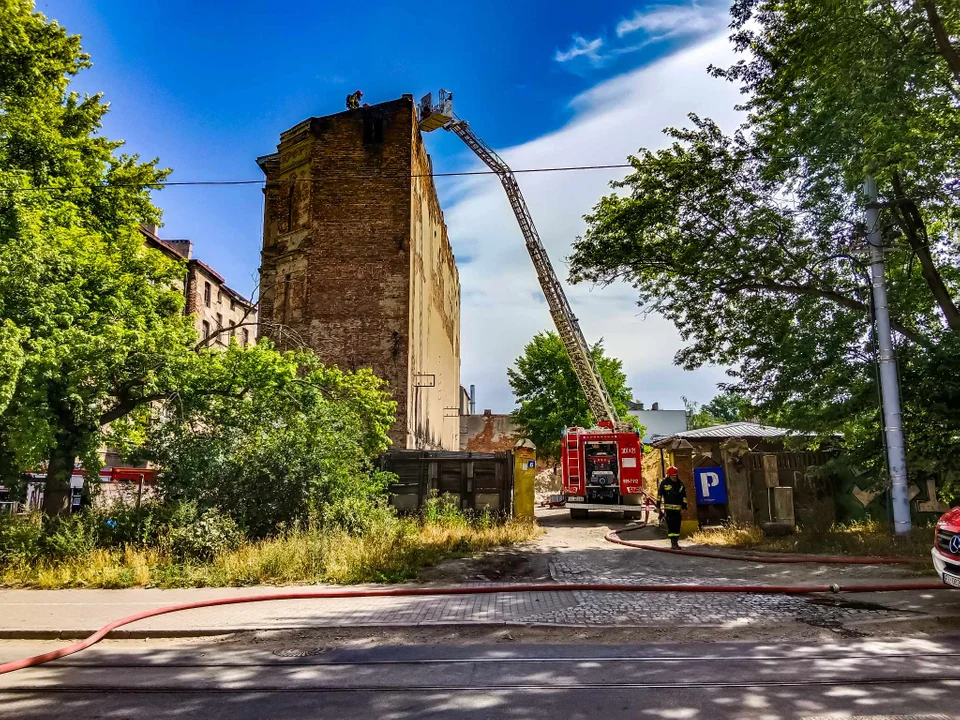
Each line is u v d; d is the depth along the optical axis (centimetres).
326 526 1416
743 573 1074
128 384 1475
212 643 744
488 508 2020
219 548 1267
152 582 1104
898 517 1227
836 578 987
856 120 1074
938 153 1116
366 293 2556
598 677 554
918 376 1306
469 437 7631
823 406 1438
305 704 505
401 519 1802
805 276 1519
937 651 609
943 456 1341
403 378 2488
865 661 578
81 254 1475
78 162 1709
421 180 2953
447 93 2998
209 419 1580
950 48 1076
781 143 1402
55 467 1438
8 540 1243
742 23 1453
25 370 1234
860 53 1078
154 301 1619
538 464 5222
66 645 743
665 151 1627
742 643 660
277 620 832
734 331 1653
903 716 441
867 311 1391
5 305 1223
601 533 1900
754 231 1472
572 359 2891
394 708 488
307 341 2536
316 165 2672
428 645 694
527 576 1111
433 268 3316
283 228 2738
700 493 1761
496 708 481
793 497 1634
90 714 496
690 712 461
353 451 1678
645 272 1733
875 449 1352
